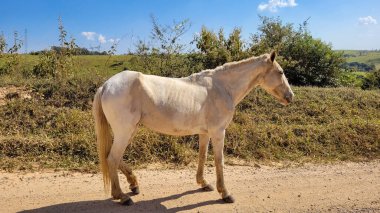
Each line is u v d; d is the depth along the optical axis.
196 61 13.19
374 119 10.49
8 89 9.16
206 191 5.72
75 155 7.01
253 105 10.41
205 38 13.46
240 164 7.47
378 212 5.02
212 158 7.53
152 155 7.34
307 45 16.97
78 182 5.88
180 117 5.07
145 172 6.61
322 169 7.30
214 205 5.12
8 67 11.37
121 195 4.98
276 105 10.58
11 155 6.77
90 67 11.65
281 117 9.96
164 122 5.04
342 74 17.89
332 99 11.44
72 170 6.48
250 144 8.27
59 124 7.88
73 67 11.34
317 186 6.13
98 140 5.02
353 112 10.85
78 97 9.26
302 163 7.74
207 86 5.37
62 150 7.06
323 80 17.23
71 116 8.16
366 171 7.21
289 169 7.25
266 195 5.61
